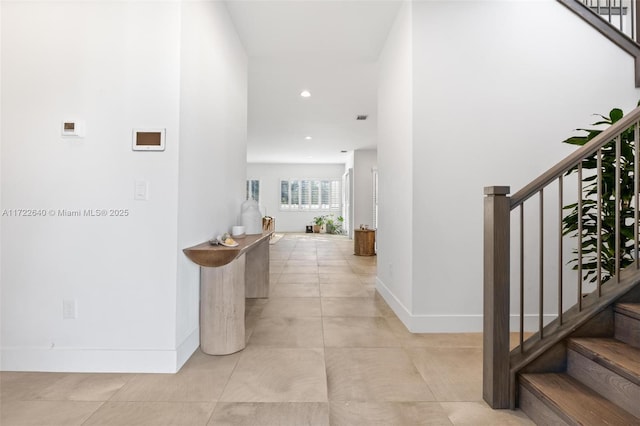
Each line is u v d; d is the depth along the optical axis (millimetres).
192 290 2324
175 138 2070
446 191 2785
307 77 4668
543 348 1709
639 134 1705
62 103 2076
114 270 2078
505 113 2812
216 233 2832
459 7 2795
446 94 2789
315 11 3143
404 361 2230
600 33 2861
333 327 2883
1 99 2076
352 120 6844
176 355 2064
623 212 2133
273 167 13883
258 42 3697
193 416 1602
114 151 2078
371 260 6691
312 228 13586
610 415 1337
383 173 3875
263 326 2902
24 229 2080
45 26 2078
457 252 2785
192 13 2266
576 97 2842
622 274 1816
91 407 1671
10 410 1642
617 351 1518
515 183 2814
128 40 2080
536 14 2826
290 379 1973
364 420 1595
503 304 1708
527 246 2807
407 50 2891
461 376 2033
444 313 2785
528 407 1629
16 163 2080
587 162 2189
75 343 2076
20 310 2080
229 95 3211
